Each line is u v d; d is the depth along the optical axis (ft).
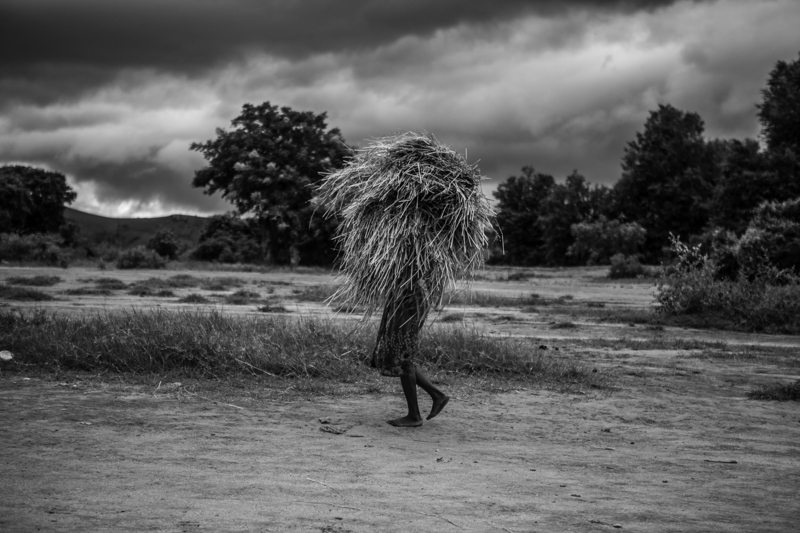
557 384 27.17
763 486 14.71
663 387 27.81
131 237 364.58
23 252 141.90
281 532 10.77
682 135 260.21
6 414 18.37
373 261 18.85
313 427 18.66
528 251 342.64
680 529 11.69
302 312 55.01
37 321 30.83
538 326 52.19
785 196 156.97
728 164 164.96
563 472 15.34
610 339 45.06
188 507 11.78
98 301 58.70
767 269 67.72
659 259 243.40
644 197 264.72
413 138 19.94
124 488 12.70
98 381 23.65
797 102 164.14
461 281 20.12
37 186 258.37
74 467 13.93
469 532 11.12
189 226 383.24
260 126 193.98
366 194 19.62
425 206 19.27
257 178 186.29
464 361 28.66
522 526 11.52
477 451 16.99
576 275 173.17
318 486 13.41
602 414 22.24
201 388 23.17
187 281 96.43
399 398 23.50
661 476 15.29
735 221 159.63
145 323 28.48
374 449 16.62
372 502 12.54
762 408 24.13
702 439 19.27
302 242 191.31
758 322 56.03
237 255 221.66
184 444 16.19
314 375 26.22
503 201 350.23
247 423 18.75
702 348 41.88
